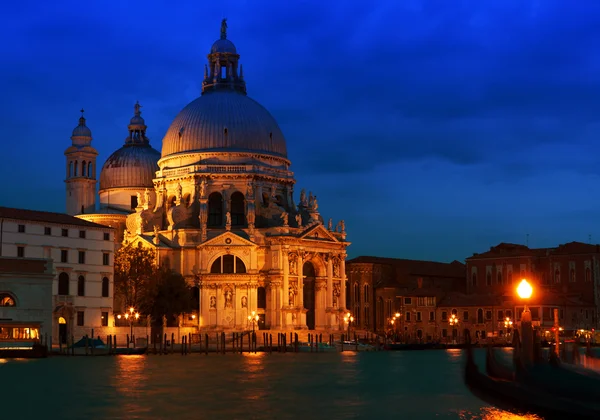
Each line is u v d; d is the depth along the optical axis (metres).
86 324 143.88
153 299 153.25
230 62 188.12
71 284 141.88
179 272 170.00
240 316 167.00
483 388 58.97
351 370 102.25
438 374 97.31
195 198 175.88
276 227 170.00
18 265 126.06
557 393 55.50
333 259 178.25
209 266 168.25
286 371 99.31
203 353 138.12
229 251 168.25
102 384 82.44
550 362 72.38
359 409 67.50
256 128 180.62
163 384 82.94
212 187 176.50
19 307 125.69
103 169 195.38
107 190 193.00
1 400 71.44
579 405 52.66
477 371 60.69
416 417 63.59
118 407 67.62
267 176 178.00
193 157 178.75
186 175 176.62
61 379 86.94
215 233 171.25
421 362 117.94
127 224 179.00
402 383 86.50
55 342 138.88
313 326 176.38
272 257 168.12
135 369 99.38
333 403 70.88
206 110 181.00
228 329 165.88
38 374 92.25
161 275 156.12
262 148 180.38
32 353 118.00
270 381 87.00
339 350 151.50
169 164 182.12
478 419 58.81
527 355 56.97
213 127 178.88
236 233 170.00
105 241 147.88
